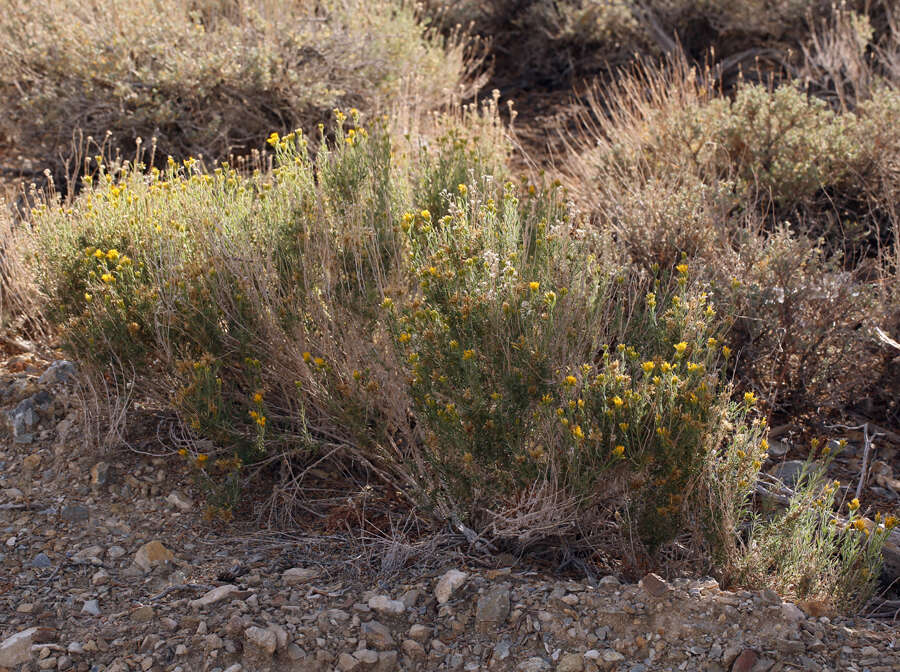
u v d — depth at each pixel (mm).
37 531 2895
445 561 2811
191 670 2379
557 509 2705
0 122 5777
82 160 5652
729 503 2607
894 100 5141
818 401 3701
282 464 3230
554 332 2822
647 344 3064
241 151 5949
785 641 2316
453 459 2795
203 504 3076
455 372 2740
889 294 3973
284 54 6055
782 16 7453
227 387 3340
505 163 5352
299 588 2680
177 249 3426
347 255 3293
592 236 3594
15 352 4004
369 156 3797
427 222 3326
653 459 2584
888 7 7055
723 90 7043
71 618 2545
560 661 2367
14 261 4105
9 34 5938
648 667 2316
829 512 2729
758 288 3709
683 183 4812
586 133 6684
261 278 3246
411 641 2457
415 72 6684
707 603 2449
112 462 3223
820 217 4934
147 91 5691
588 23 7980
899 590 2791
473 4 8727
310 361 3104
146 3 6273
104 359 3275
